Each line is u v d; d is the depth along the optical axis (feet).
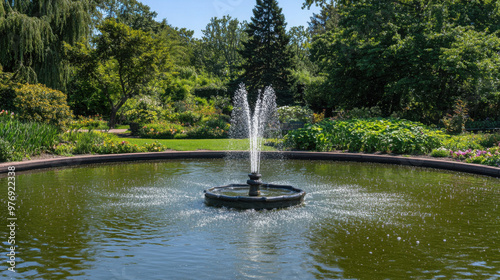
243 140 59.72
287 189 24.90
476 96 80.38
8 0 64.64
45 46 70.18
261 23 157.38
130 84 85.40
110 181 29.68
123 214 20.07
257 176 22.97
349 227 18.01
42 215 19.65
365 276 12.44
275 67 153.17
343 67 87.25
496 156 35.63
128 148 45.06
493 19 86.99
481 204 22.58
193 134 64.23
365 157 43.21
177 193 25.46
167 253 14.47
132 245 15.33
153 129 63.00
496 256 14.29
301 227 17.99
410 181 30.42
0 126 37.19
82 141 44.47
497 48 74.23
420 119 80.43
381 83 86.58
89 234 16.66
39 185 27.76
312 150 49.52
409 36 76.23
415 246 15.37
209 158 45.21
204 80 170.50
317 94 110.83
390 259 13.97
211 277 12.35
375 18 81.46
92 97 105.81
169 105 92.38
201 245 15.40
